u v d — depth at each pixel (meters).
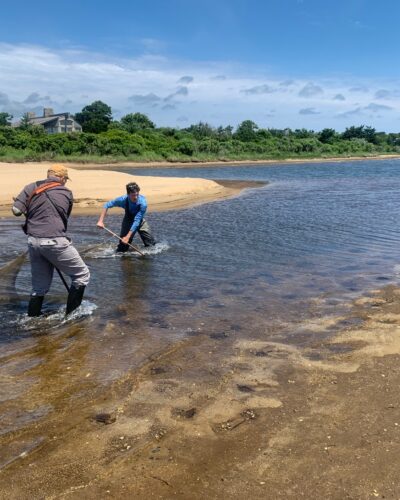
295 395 3.92
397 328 5.33
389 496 2.74
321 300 6.40
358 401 3.81
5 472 2.99
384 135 118.19
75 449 3.22
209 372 4.34
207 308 6.11
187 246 10.02
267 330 5.36
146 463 3.06
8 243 10.18
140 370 4.39
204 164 57.22
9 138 52.28
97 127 72.19
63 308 6.04
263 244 10.26
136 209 9.27
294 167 52.09
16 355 4.71
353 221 13.60
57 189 5.53
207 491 2.81
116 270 8.01
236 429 3.44
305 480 2.89
